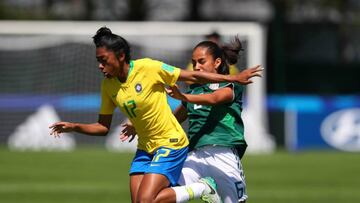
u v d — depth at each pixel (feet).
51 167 181.98
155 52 243.60
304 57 371.35
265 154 214.90
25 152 213.25
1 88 242.78
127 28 240.73
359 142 226.58
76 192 143.84
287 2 363.56
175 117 89.92
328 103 231.91
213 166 87.35
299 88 363.97
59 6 382.01
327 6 372.79
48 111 231.09
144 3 375.04
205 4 400.06
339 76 366.63
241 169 88.94
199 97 84.02
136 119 84.33
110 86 83.92
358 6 377.91
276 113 238.68
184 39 245.04
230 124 88.02
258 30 233.14
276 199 137.49
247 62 233.55
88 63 242.17
